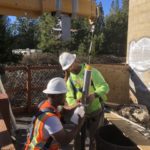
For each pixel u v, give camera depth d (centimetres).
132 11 786
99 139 463
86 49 3712
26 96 920
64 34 401
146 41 738
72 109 406
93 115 496
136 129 511
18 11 377
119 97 817
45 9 378
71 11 396
